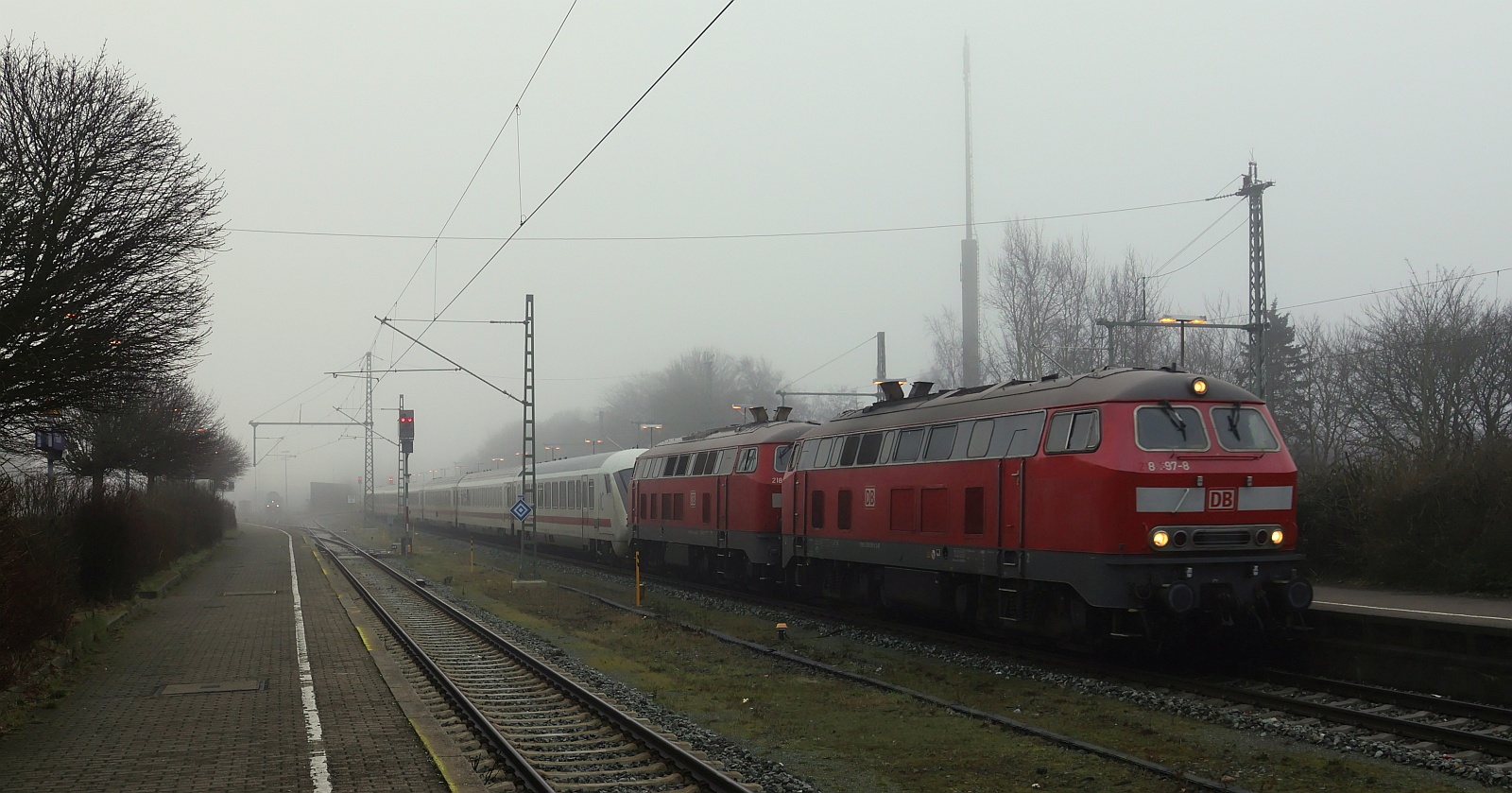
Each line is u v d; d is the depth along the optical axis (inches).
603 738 447.5
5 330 620.4
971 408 701.9
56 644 622.5
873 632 771.4
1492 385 1205.7
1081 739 446.9
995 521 649.6
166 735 432.1
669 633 794.2
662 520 1275.8
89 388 676.7
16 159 643.5
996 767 403.2
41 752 404.2
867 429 834.2
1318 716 462.9
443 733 429.7
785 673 623.5
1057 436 607.2
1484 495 787.4
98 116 674.8
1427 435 1126.4
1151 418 570.3
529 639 785.6
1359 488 895.1
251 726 449.7
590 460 1622.8
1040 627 634.8
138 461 1407.5
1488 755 395.2
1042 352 1740.9
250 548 1984.5
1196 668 597.9
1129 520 549.3
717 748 437.7
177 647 686.5
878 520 792.9
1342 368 1444.4
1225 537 560.7
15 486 585.6
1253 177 1161.4
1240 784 374.9
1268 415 594.9
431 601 1028.5
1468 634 490.6
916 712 504.1
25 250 634.2
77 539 854.5
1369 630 544.1
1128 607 548.1
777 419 1131.3
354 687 542.3
